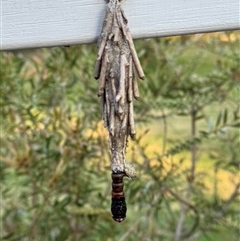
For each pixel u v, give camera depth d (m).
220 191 0.45
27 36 0.19
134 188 0.38
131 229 0.40
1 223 0.43
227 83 0.40
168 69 0.40
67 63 0.40
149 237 0.42
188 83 0.40
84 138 0.39
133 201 0.39
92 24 0.19
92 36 0.19
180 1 0.18
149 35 0.18
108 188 0.41
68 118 0.39
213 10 0.18
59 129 0.39
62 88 0.39
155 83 0.40
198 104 0.44
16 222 0.43
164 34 0.18
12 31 0.19
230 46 0.39
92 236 0.42
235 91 0.44
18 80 0.40
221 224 0.41
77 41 0.19
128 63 0.16
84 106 0.39
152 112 0.48
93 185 0.41
